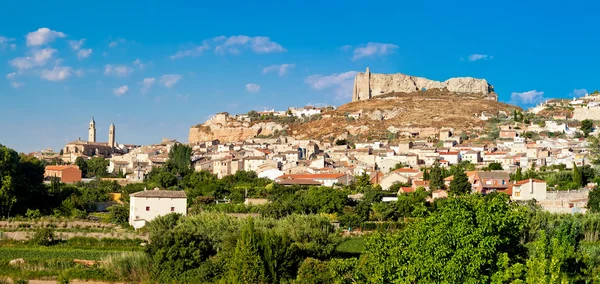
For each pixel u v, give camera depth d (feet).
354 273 284.20
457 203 255.91
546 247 281.33
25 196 617.62
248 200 652.07
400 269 258.78
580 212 526.16
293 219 444.55
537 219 454.81
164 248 376.89
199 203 642.63
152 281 364.99
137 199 543.39
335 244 406.41
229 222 436.35
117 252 425.69
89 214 624.18
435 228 253.03
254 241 346.33
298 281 331.16
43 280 368.48
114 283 366.02
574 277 296.30
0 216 572.92
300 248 374.43
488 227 246.06
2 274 373.20
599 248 394.11
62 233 482.69
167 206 549.54
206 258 380.58
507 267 247.29
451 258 246.06
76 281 366.22
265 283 337.11
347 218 551.59
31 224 517.96
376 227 540.11
